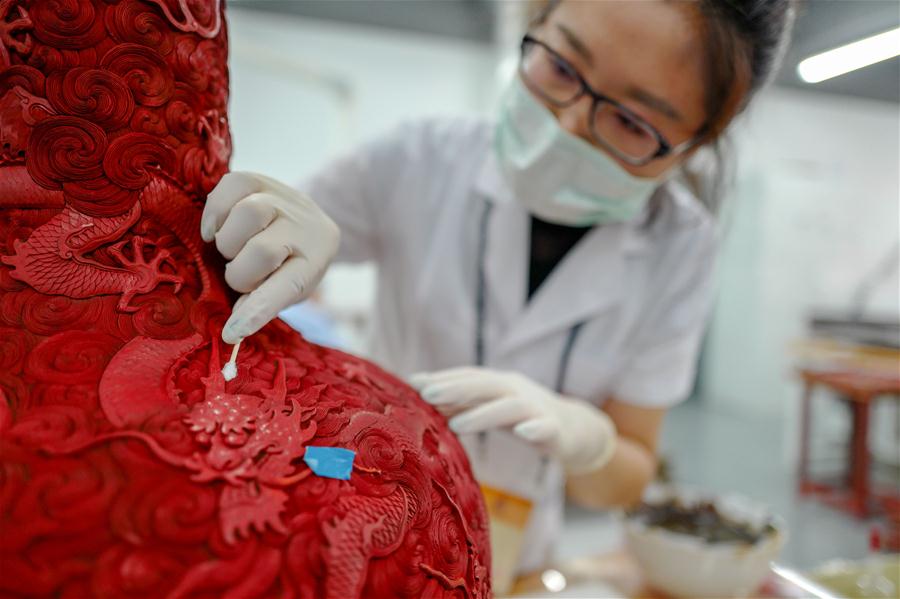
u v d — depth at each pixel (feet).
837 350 3.99
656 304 2.81
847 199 5.39
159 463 0.79
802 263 7.94
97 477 0.76
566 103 2.03
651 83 1.85
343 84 9.26
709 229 2.79
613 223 2.70
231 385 0.96
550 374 2.71
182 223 1.07
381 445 0.99
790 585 2.51
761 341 9.38
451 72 10.57
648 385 2.81
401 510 0.92
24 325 0.90
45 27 0.94
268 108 8.99
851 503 3.00
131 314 0.96
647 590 2.56
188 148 1.07
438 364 2.84
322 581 0.80
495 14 8.48
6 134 0.94
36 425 0.80
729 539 2.64
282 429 0.91
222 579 0.75
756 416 9.55
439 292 2.75
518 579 2.57
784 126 5.69
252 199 1.13
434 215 2.88
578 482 2.85
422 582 0.91
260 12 9.08
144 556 0.73
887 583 2.19
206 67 1.09
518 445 2.70
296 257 1.17
